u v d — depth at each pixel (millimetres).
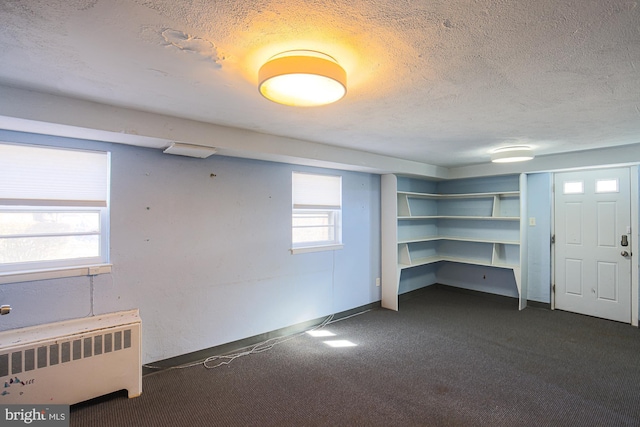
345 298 4195
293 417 2135
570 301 4305
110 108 2088
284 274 3549
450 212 5508
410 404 2271
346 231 4195
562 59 1461
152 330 2684
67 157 2305
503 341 3371
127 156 2535
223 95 1916
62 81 1700
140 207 2604
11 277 2102
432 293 5441
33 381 1980
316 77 1389
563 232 4344
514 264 4734
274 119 2414
